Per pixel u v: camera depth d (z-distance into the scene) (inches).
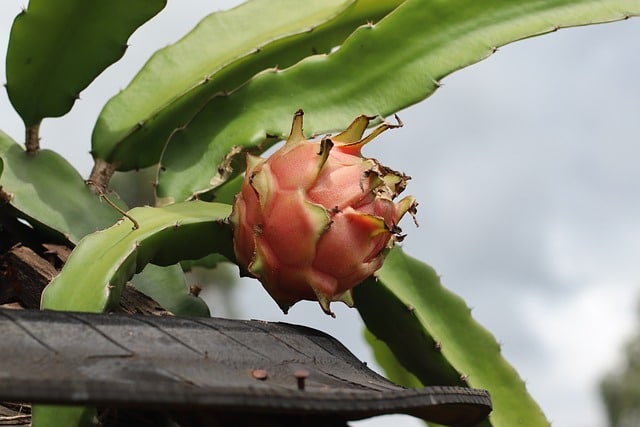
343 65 56.6
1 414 52.4
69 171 57.1
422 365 57.7
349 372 48.4
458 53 56.4
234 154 55.5
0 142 56.5
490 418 57.6
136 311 54.1
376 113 56.1
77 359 43.7
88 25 55.4
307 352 48.4
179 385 42.6
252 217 50.5
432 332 56.4
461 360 58.2
